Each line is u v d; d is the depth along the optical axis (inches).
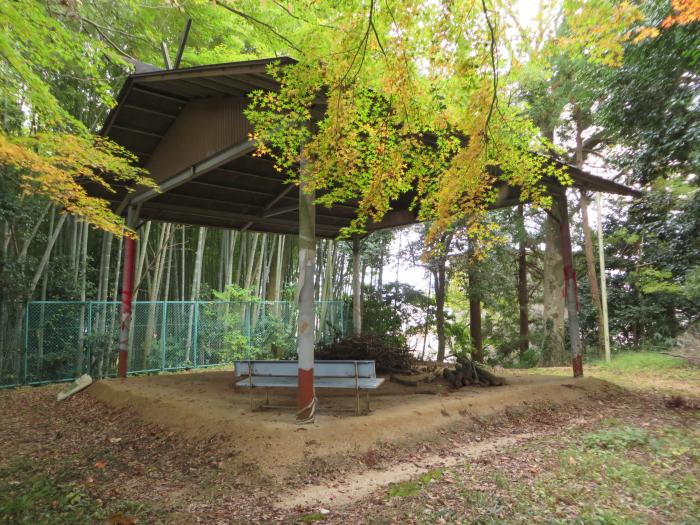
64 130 278.7
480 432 230.1
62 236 487.8
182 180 323.6
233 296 551.5
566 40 157.1
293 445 180.5
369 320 647.8
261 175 378.0
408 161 223.6
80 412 279.7
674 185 489.4
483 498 138.9
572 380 331.9
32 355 401.7
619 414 271.1
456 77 170.6
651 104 361.7
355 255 525.7
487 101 173.6
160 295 598.5
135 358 490.9
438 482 155.4
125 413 259.9
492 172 298.5
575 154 637.3
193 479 166.1
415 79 176.7
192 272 619.8
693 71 323.0
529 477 159.8
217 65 230.8
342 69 167.3
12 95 219.9
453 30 152.4
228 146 272.8
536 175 243.9
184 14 355.6
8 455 196.1
